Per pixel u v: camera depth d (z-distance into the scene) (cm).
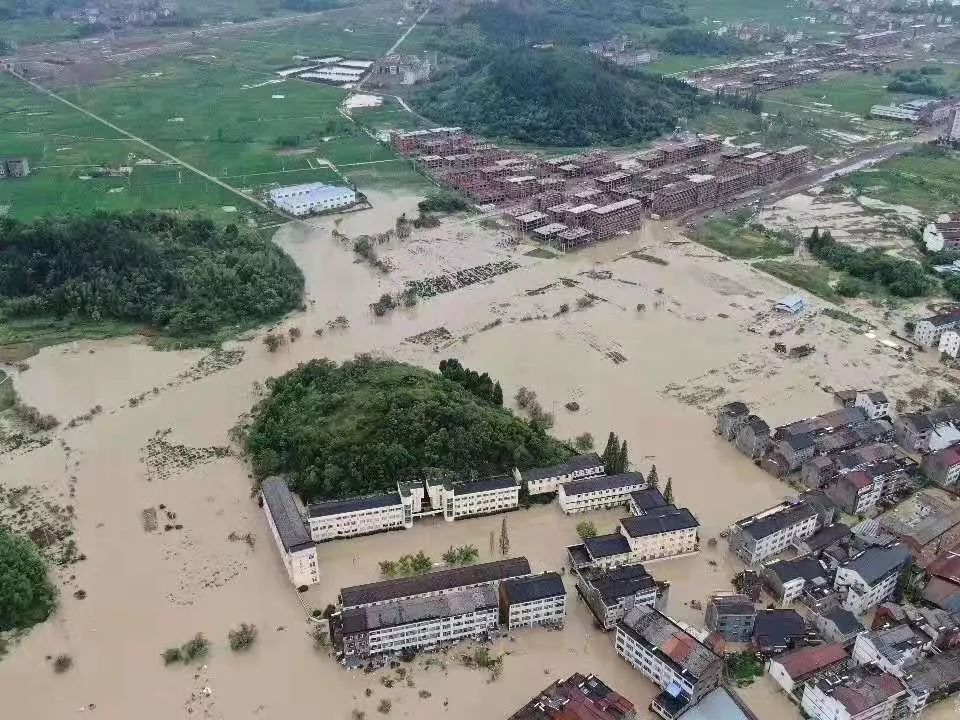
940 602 18712
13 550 19875
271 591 19575
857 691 15812
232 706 16700
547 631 18488
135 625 18612
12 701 16788
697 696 16312
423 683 17212
